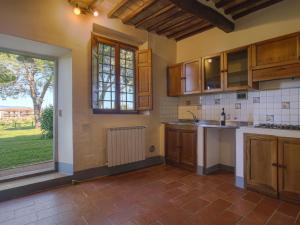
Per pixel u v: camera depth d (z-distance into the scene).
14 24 2.34
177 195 2.46
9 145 3.32
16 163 3.14
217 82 3.35
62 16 2.75
